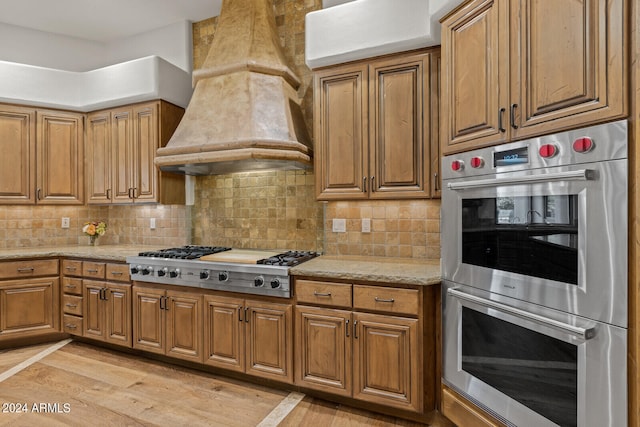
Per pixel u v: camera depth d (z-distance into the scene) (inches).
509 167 59.0
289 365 86.4
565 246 50.9
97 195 132.4
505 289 60.1
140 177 123.6
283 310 86.7
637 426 43.9
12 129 124.4
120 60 144.5
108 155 130.0
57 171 130.9
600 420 47.3
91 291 115.4
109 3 120.5
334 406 84.5
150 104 122.0
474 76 65.8
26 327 117.0
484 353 64.7
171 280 100.7
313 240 113.8
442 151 74.1
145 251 116.4
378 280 76.8
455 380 71.1
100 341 120.7
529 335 56.3
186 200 130.5
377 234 103.9
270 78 104.4
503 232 60.4
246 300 91.1
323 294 82.4
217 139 98.2
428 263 90.8
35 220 138.5
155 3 120.8
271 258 95.7
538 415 55.1
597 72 46.7
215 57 107.5
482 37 64.1
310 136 111.8
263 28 107.9
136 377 98.6
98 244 144.5
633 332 44.1
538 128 54.1
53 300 120.4
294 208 116.3
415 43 84.7
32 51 136.9
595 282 47.4
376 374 77.6
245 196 122.8
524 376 57.2
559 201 51.6
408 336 74.9
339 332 80.9
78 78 129.5
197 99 108.0
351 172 94.3
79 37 143.3
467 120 67.6
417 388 74.4
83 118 134.6
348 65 94.1
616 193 45.2
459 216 69.6
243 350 91.7
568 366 50.8
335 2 105.0
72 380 96.7
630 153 44.0
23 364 106.4
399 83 89.1
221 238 126.5
